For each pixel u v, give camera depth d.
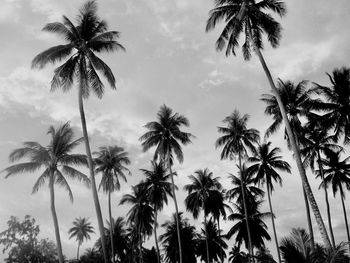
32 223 42.38
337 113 33.72
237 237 54.28
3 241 40.97
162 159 44.31
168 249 55.78
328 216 42.34
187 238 56.03
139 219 53.59
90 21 26.66
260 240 53.09
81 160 32.69
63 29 25.77
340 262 12.72
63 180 33.16
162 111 45.06
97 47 26.75
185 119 44.69
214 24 26.80
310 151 43.00
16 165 31.59
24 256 40.56
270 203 47.91
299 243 13.62
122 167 49.03
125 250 59.09
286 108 34.75
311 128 35.84
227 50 26.72
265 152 49.00
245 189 53.78
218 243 63.91
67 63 25.55
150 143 44.19
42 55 25.36
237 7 26.33
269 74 24.88
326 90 33.62
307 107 33.94
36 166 32.25
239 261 70.44
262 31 26.84
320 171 43.91
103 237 22.95
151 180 50.78
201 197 56.09
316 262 13.17
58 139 32.44
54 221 30.72
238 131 46.53
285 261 13.51
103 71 26.16
